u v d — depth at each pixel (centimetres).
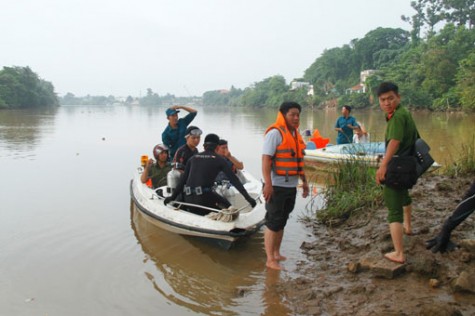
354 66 8450
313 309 386
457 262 417
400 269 417
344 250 521
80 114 5553
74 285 464
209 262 518
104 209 748
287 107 462
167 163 761
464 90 3784
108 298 435
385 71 6081
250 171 1147
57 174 1076
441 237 416
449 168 845
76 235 616
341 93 7906
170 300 427
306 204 762
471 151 827
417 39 7069
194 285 458
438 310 332
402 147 411
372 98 5950
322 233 602
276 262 497
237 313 395
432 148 1439
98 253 551
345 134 1166
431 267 408
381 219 592
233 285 452
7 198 823
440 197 649
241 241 580
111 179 1012
